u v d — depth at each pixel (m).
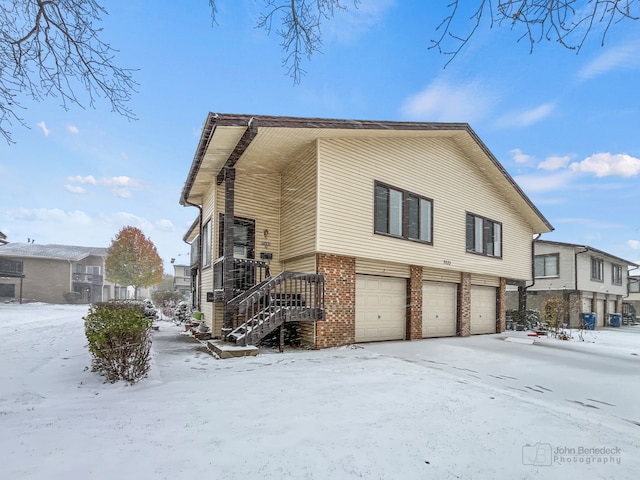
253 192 11.27
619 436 3.88
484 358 8.52
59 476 2.62
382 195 10.94
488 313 15.54
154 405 4.30
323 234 9.36
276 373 6.18
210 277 11.48
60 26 4.47
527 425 4.06
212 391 4.96
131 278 32.66
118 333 5.30
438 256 12.52
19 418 3.79
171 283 50.47
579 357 9.12
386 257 10.77
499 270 15.45
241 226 11.03
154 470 2.74
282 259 11.27
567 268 21.64
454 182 13.48
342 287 9.83
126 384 5.19
